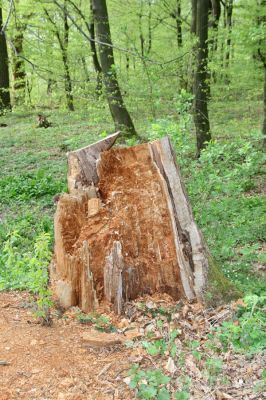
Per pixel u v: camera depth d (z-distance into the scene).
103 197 5.09
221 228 6.66
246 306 4.54
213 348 4.06
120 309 4.70
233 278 5.59
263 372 3.66
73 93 12.16
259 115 15.22
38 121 17.80
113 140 5.21
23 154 14.15
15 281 5.57
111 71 12.16
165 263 4.81
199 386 3.65
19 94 17.42
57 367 3.88
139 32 20.22
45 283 4.73
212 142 6.37
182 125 6.14
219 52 15.22
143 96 10.94
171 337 4.20
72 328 4.50
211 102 14.93
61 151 14.34
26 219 8.53
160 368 3.88
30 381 3.70
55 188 10.34
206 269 4.79
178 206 4.86
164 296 4.82
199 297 4.74
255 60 14.92
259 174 10.47
